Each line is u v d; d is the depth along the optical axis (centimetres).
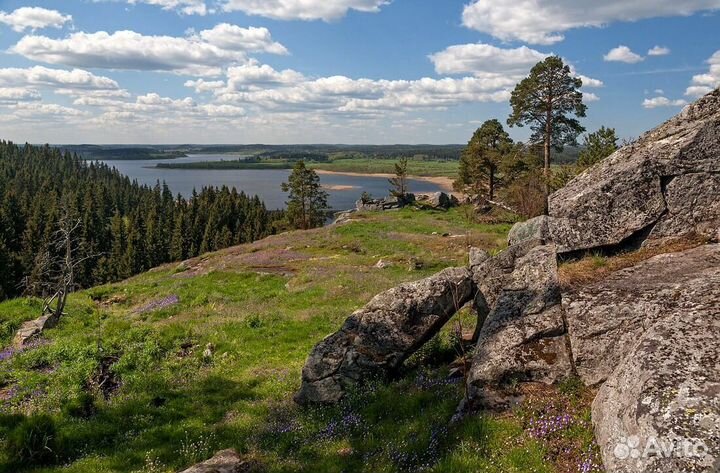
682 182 1148
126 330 2125
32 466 1047
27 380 1550
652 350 704
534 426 817
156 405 1366
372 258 3819
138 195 19162
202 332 2034
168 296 2989
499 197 6531
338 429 1091
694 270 953
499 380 938
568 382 885
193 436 1163
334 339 1315
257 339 1947
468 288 1303
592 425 768
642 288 939
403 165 8219
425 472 805
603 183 1209
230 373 1606
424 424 964
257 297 2816
